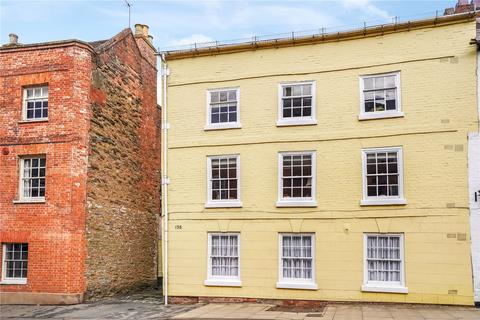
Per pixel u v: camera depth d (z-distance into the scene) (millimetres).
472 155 16141
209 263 18562
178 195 19156
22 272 19109
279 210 17922
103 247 20422
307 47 18344
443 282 15969
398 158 16859
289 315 14867
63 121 19266
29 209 19125
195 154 19156
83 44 19797
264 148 18359
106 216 20781
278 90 18484
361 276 16797
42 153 19328
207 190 18859
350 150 17422
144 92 24969
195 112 19359
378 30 17453
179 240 18938
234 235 18453
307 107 18188
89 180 19672
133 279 22734
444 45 16797
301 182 17891
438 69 16781
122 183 22266
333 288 17031
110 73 21688
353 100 17594
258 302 17766
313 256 17406
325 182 17547
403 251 16469
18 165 19609
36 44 19875
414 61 17047
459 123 16375
